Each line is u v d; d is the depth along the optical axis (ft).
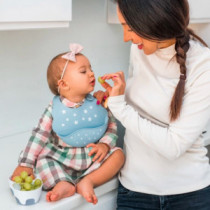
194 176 4.00
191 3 5.48
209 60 3.74
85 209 4.15
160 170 4.01
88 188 3.90
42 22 4.05
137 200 4.15
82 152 4.19
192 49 3.81
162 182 4.01
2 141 5.25
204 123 3.69
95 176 4.06
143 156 4.08
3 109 5.34
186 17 3.52
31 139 4.10
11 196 3.93
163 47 3.81
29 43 5.32
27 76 5.45
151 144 3.76
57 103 4.12
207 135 5.38
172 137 3.71
